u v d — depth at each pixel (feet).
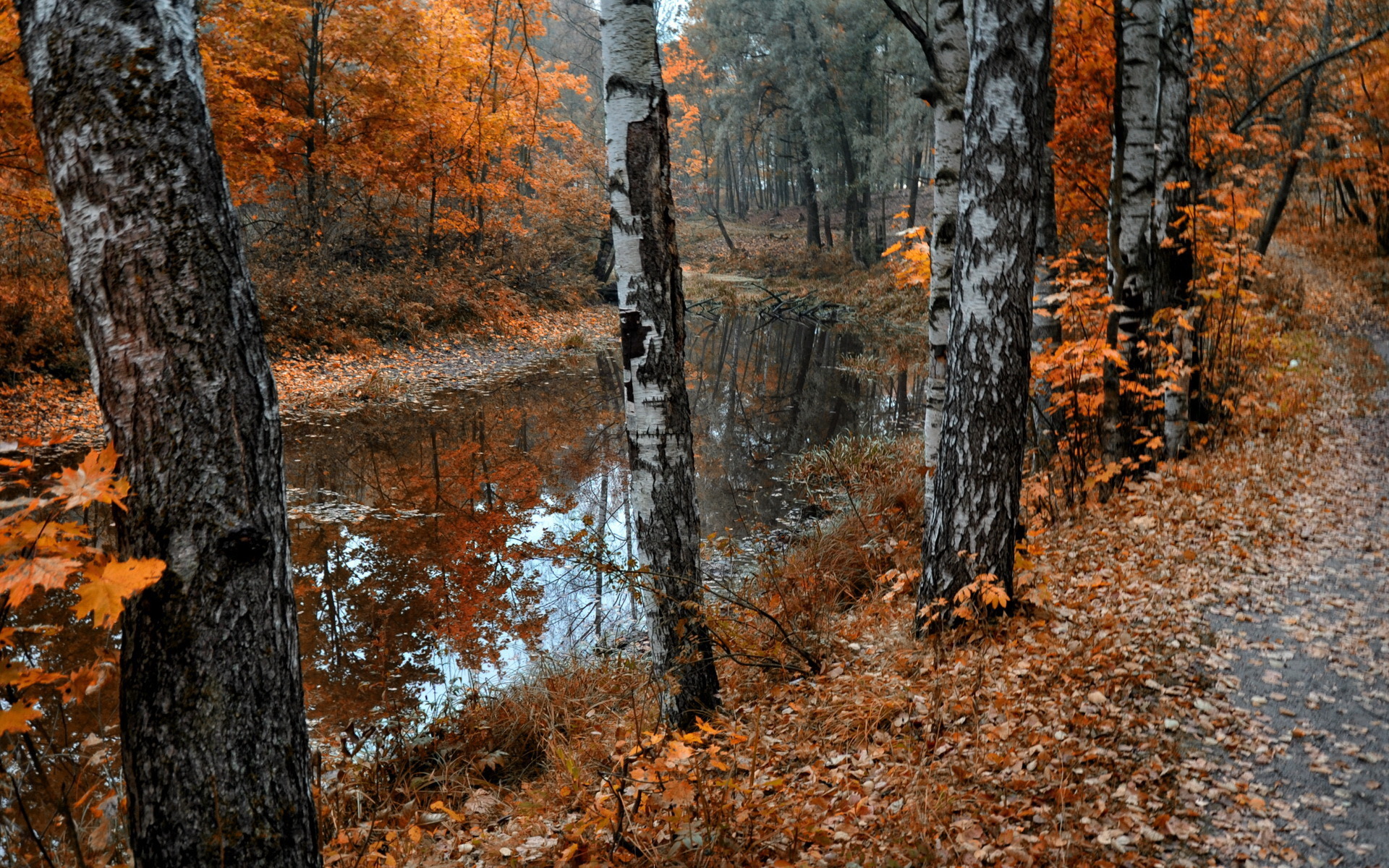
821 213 175.94
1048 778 11.66
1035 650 15.56
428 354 64.95
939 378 19.81
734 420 50.67
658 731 15.03
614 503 34.88
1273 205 60.03
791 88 111.14
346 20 59.36
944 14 18.85
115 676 18.04
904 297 97.76
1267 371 38.47
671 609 14.97
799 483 36.73
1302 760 12.15
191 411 6.58
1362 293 61.93
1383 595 17.71
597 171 107.65
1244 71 42.16
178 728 6.54
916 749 12.77
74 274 6.59
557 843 11.46
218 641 6.63
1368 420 32.40
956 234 17.99
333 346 58.95
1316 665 14.85
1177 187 27.96
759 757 13.35
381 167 68.18
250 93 51.49
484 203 83.92
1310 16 44.34
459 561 27.94
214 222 6.83
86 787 13.15
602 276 115.03
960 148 19.21
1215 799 11.27
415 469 39.14
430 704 18.35
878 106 113.91
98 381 6.64
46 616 20.97
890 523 26.40
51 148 6.52
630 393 14.51
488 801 14.03
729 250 154.30
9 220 47.06
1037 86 15.03
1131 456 27.09
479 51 61.00
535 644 22.43
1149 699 13.84
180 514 6.55
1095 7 32.45
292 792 7.07
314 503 33.81
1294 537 21.04
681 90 145.48
